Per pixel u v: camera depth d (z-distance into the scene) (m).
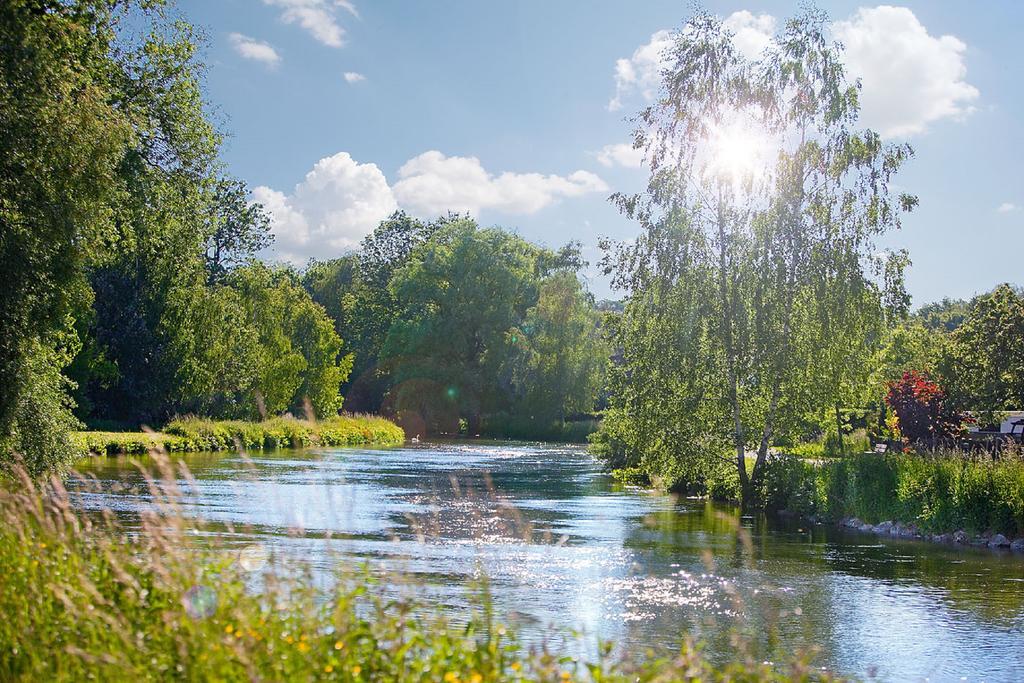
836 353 32.50
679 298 33.38
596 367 75.00
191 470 39.69
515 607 15.08
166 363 60.09
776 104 33.12
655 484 40.12
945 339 50.25
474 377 81.62
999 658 13.56
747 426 34.22
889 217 32.66
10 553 8.98
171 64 33.00
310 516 24.58
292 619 6.91
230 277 90.62
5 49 22.42
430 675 6.59
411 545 20.41
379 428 74.38
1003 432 42.22
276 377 70.56
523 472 45.34
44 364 26.25
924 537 25.86
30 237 22.23
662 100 34.03
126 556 8.31
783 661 12.96
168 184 33.69
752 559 21.20
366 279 118.69
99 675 6.45
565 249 88.75
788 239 32.81
